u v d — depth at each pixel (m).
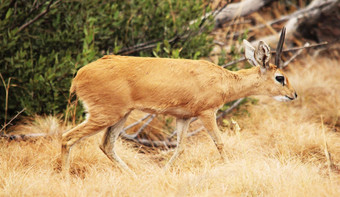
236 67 16.34
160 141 14.56
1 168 10.59
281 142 13.56
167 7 16.44
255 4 20.98
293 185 9.55
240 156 12.41
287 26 22.39
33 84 13.38
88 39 13.43
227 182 9.88
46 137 12.95
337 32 22.80
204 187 9.73
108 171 11.14
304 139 13.80
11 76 13.61
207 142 13.70
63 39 14.61
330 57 22.80
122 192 9.47
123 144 13.36
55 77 13.61
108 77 10.75
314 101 17.89
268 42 21.77
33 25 14.64
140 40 16.48
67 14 15.02
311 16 22.45
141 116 15.02
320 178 10.33
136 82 10.84
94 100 10.86
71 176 11.24
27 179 9.92
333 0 22.12
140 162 12.53
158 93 10.98
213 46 17.89
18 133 13.23
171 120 15.11
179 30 16.14
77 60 13.43
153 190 9.46
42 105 13.72
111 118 10.96
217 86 11.56
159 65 11.11
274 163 11.17
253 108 16.98
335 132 15.58
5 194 9.20
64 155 10.86
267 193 9.53
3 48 13.29
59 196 9.23
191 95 11.27
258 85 12.39
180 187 9.46
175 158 12.02
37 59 14.76
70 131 10.93
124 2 16.39
